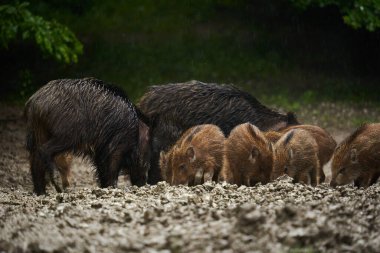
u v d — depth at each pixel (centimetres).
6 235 1148
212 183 1688
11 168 2503
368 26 3847
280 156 2064
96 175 1980
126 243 1038
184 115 2209
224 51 4750
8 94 3984
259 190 1572
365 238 1109
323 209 1223
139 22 5156
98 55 4594
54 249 1019
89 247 1028
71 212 1302
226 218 1183
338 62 4738
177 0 5503
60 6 5078
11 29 3047
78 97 1889
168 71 4431
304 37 5006
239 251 1000
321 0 3969
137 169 2005
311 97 4025
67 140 1875
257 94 4094
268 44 4888
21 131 3164
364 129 2075
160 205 1376
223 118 2212
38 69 4384
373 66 4694
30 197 1705
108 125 1908
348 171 2075
